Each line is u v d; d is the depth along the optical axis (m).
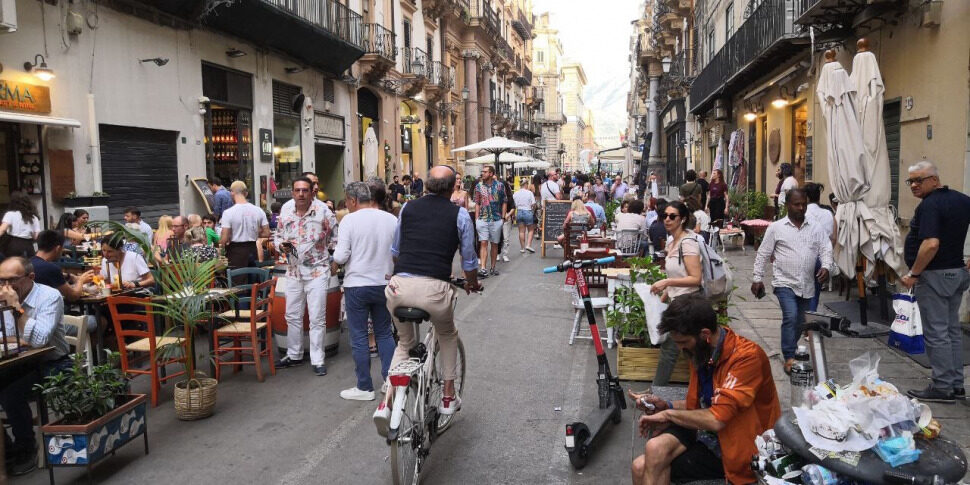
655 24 39.25
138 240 6.65
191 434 5.47
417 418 4.48
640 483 3.50
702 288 5.46
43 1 10.98
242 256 8.88
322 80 22.55
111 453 4.73
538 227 20.03
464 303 10.49
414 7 30.95
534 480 4.55
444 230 4.93
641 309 6.48
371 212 6.07
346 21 22.28
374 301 6.05
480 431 5.41
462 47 40.34
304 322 7.80
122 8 12.82
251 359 7.68
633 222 11.55
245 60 17.52
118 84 12.76
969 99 7.86
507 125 52.88
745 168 20.33
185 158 14.94
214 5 14.62
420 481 4.55
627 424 5.42
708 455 3.50
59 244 6.45
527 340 8.20
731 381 3.33
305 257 6.97
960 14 8.03
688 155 32.66
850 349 7.05
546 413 5.77
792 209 6.23
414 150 32.28
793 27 12.93
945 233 5.32
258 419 5.79
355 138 25.42
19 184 10.87
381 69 25.86
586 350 7.72
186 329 5.88
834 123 7.99
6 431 5.26
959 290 5.40
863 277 7.80
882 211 7.74
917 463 2.80
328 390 6.52
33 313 5.03
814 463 2.96
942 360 5.43
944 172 8.42
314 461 4.93
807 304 6.32
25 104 10.55
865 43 8.06
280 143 20.02
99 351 6.75
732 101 21.89
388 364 6.14
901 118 9.61
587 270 10.42
